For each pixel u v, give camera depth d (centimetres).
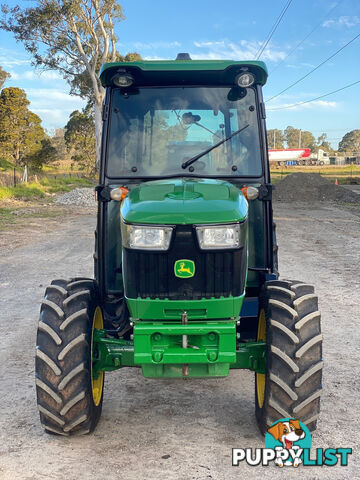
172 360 332
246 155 415
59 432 362
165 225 321
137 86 420
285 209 2477
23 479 320
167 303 328
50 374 348
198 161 414
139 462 338
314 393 338
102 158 416
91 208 2520
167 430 384
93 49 4644
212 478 320
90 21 4447
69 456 347
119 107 420
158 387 471
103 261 413
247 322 425
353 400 435
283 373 337
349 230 1603
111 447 359
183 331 328
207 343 334
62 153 10575
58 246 1317
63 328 349
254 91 418
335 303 748
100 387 400
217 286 327
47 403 351
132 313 337
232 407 426
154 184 380
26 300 789
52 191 3591
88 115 7131
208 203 332
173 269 326
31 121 6725
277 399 342
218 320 337
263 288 379
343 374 494
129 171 414
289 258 1106
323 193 3106
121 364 371
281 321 343
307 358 338
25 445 362
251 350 362
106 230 412
